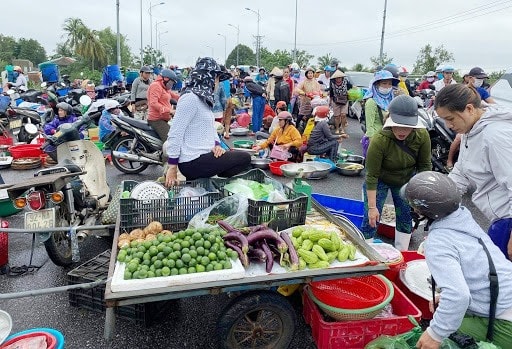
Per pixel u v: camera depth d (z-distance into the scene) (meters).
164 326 3.18
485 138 2.45
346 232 3.28
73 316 3.29
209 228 2.96
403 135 3.40
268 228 2.98
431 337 1.98
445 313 1.90
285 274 2.61
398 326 2.79
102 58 70.00
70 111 8.56
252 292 2.66
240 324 2.76
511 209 2.35
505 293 2.05
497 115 2.44
